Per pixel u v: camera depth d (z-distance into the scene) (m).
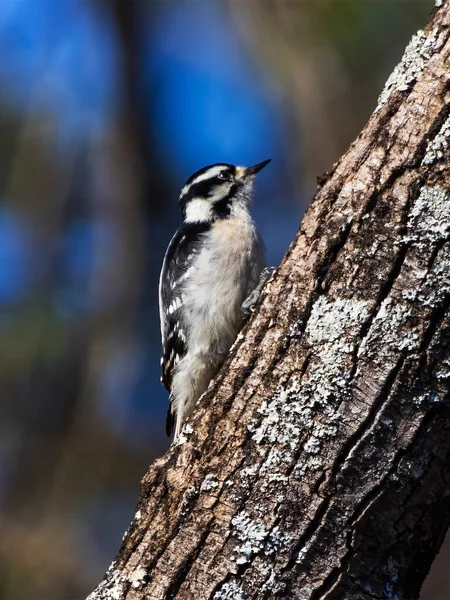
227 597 6.56
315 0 13.91
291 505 6.48
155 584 6.79
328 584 6.47
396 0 13.26
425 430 6.29
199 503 6.74
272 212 18.23
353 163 6.63
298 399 6.50
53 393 17.44
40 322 17.42
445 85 6.31
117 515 16.83
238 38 15.36
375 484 6.36
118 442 17.53
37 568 15.40
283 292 6.74
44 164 19.17
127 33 21.34
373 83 14.18
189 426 7.01
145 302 20.23
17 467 16.92
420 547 6.59
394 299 6.27
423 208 6.22
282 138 16.23
